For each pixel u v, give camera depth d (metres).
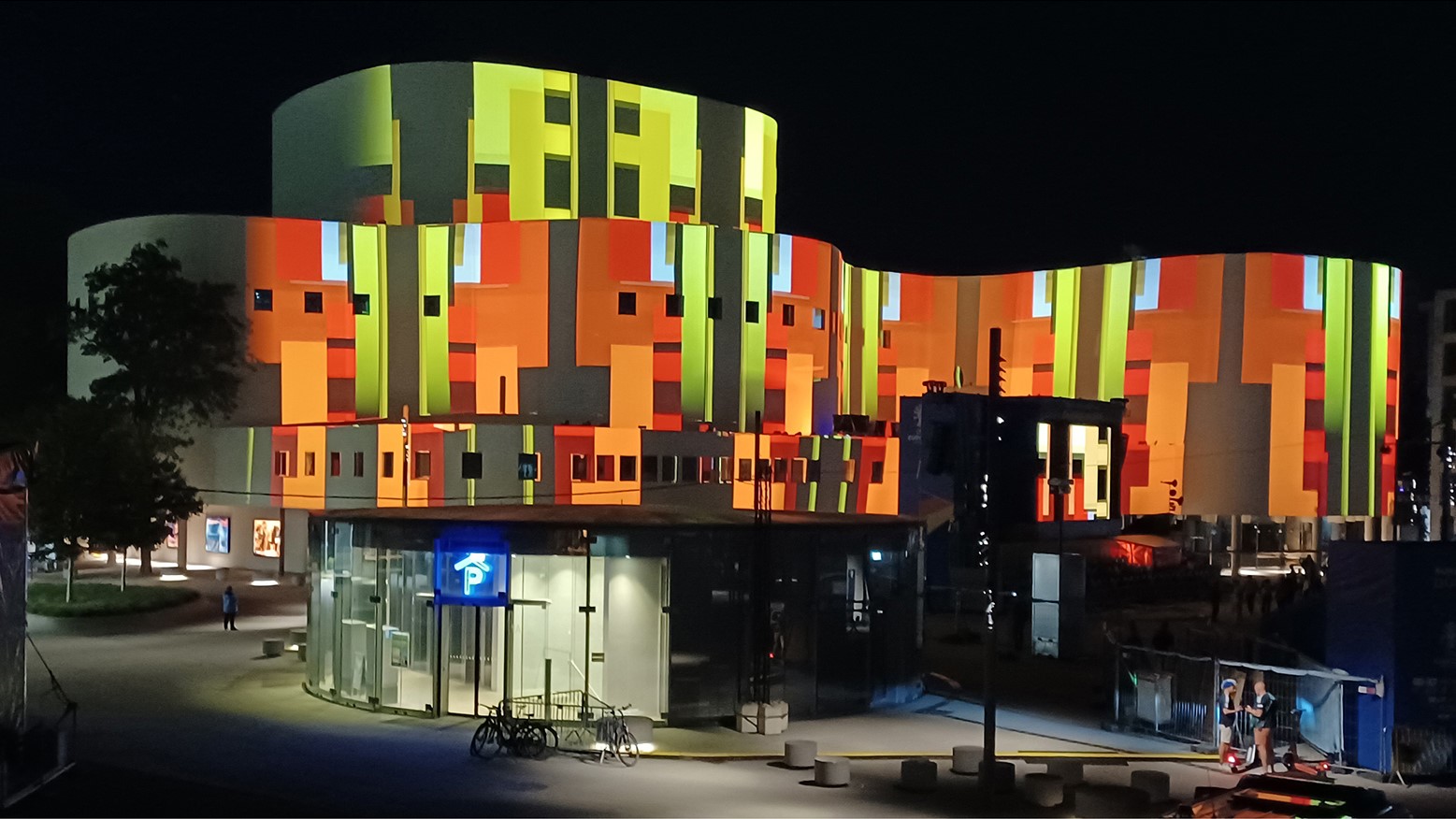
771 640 32.59
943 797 24.72
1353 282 88.06
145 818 20.16
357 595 32.72
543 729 27.47
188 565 75.25
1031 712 35.44
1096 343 91.62
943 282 101.06
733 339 74.56
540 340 72.06
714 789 24.56
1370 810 18.84
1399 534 104.25
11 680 22.91
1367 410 88.62
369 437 66.81
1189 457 86.31
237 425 72.38
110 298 69.75
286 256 73.50
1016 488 67.94
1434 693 27.34
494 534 30.75
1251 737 29.33
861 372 98.19
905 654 36.50
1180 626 52.00
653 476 67.81
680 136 86.50
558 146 81.94
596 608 30.70
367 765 25.62
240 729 29.11
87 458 53.41
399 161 80.56
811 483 73.94
